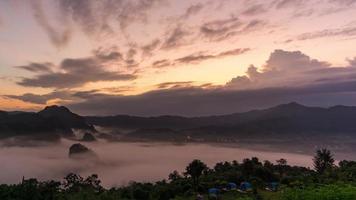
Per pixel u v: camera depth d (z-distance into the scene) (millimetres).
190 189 80938
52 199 75125
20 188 74562
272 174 88000
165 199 78750
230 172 92125
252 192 68812
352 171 63875
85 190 82625
